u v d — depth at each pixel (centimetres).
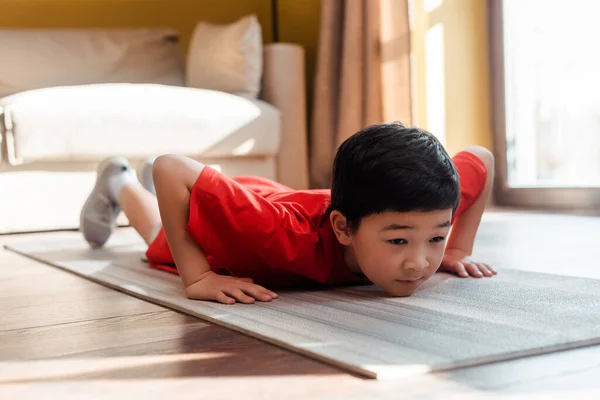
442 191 106
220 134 300
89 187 282
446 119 329
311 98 397
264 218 116
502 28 329
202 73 332
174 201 119
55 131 272
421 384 72
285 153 329
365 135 111
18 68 336
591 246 184
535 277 135
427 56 324
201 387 74
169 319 108
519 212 298
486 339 86
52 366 84
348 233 116
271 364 81
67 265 173
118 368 82
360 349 83
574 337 87
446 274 140
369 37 325
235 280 121
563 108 330
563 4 323
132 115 284
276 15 424
